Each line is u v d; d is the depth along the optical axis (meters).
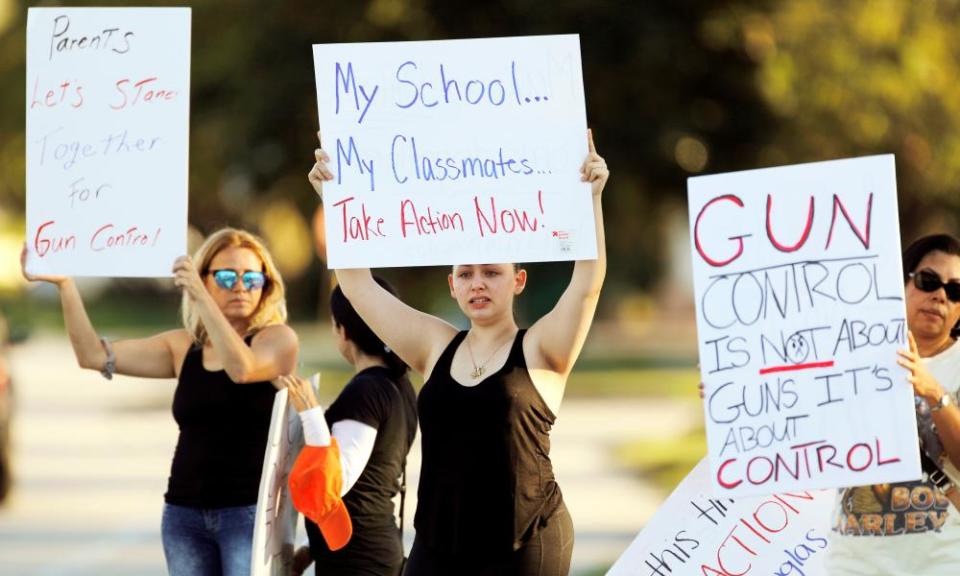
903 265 18.44
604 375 100.81
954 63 70.12
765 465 17.72
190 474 20.77
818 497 20.61
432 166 19.56
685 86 76.31
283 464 20.02
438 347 19.25
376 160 19.56
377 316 19.50
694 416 69.38
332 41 77.94
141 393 100.94
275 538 20.05
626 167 78.00
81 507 48.66
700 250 18.11
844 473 17.53
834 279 17.77
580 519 43.78
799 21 70.94
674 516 20.94
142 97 20.95
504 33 74.25
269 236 128.50
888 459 17.44
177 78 20.97
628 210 86.19
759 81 72.75
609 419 74.81
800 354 17.77
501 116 19.62
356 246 19.44
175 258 20.77
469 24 74.81
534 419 18.19
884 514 17.80
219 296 21.30
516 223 19.39
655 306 196.50
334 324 21.16
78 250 20.81
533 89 19.67
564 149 19.58
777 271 17.91
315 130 81.69
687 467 53.78
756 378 17.86
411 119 19.66
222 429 20.73
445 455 18.23
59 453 64.12
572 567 35.50
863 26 69.62
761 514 20.73
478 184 19.50
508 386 18.12
